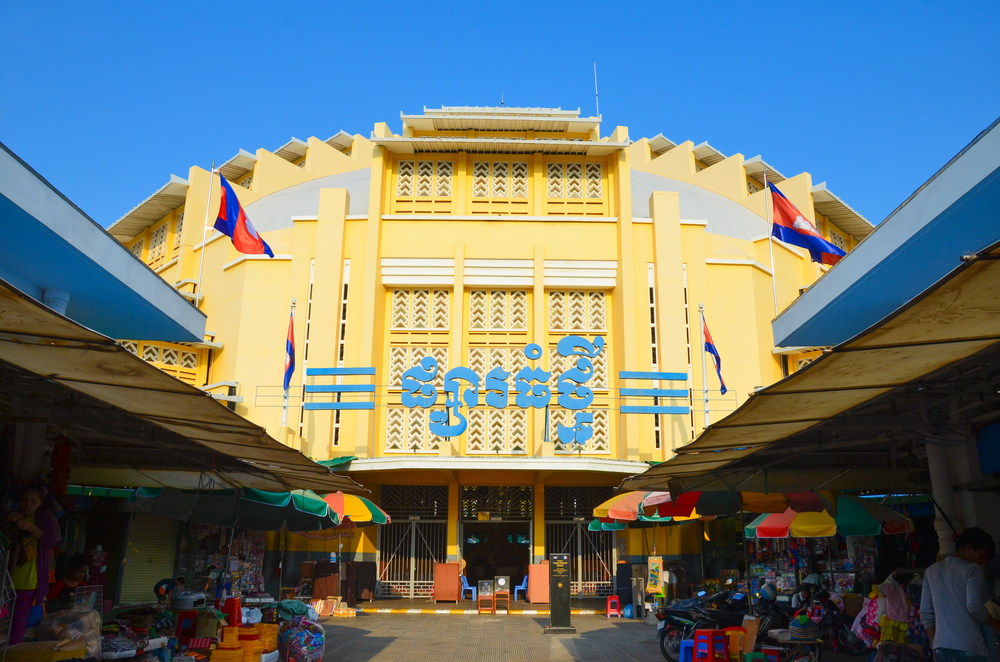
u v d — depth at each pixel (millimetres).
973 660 6012
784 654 11391
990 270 4238
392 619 19219
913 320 4969
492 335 24516
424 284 24578
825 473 11664
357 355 23844
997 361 6359
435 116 25141
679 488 11117
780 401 6965
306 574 21469
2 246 9375
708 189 36000
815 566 16859
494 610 20875
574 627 16938
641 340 24094
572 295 25016
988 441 9570
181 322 12711
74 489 15320
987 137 7406
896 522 13258
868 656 12797
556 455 23328
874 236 9609
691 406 23672
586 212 25594
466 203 25438
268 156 34219
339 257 24516
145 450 11320
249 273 25234
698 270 24969
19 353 5934
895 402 7777
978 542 6727
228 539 21234
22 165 8336
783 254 27703
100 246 9977
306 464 9867
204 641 10281
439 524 24438
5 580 7234
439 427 21281
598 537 24422
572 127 25641
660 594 18703
